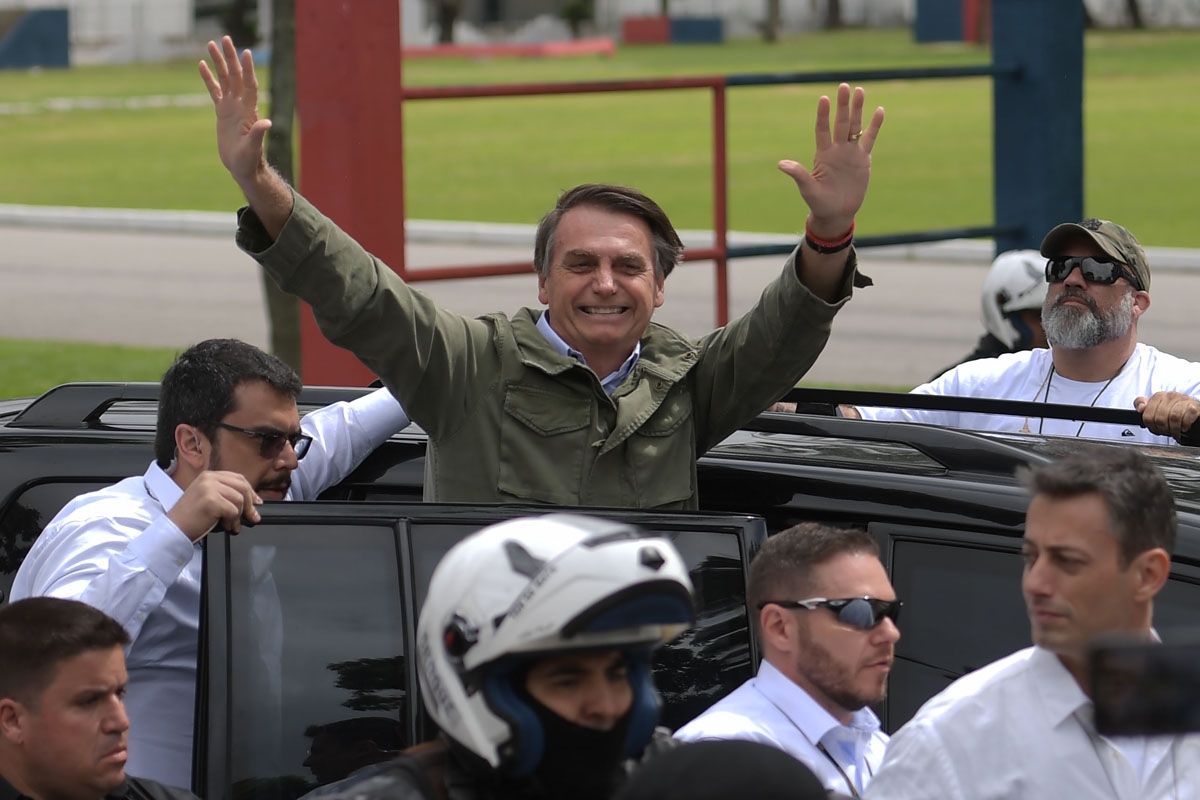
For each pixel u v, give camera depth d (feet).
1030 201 56.18
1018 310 33.32
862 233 111.96
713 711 16.89
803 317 20.89
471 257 109.91
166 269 108.78
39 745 15.98
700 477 21.30
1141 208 124.57
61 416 23.77
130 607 18.20
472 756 11.23
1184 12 453.99
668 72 306.55
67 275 106.01
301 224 20.04
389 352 20.48
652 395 21.08
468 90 42.50
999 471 19.56
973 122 202.80
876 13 506.48
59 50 390.83
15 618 16.14
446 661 11.16
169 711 19.72
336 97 41.06
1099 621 14.02
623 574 10.71
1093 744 14.01
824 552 16.55
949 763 14.29
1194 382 28.71
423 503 18.40
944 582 18.67
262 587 17.95
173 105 259.39
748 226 119.03
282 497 20.81
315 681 17.79
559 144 185.16
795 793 9.57
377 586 18.04
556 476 20.80
